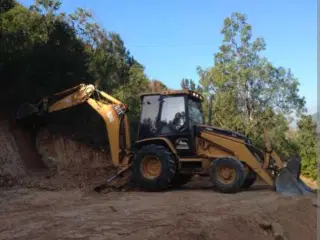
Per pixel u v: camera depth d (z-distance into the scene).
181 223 6.86
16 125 14.41
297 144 21.20
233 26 22.47
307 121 20.78
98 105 13.17
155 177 11.99
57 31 15.73
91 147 16.64
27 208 8.82
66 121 16.55
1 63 13.41
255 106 22.38
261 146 21.12
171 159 12.05
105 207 8.92
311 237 7.97
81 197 10.52
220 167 11.62
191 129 12.52
